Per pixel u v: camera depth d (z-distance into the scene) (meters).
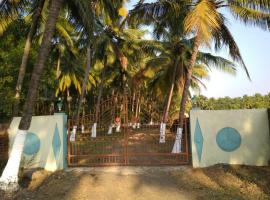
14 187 10.13
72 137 19.59
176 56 21.33
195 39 15.09
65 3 13.80
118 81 36.97
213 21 12.74
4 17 15.77
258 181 10.22
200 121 12.37
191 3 15.20
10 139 13.03
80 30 14.75
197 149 12.23
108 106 16.27
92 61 29.08
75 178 10.95
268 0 13.38
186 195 9.29
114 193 9.62
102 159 14.41
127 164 12.75
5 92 15.39
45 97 32.69
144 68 24.56
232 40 15.43
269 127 11.93
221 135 12.26
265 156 11.98
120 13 17.41
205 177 10.86
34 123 12.86
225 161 12.13
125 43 28.92
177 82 23.42
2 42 18.86
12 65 18.03
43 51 10.60
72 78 35.31
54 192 9.80
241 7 14.46
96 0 17.64
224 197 8.92
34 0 15.93
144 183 10.39
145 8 15.89
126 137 13.23
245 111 12.23
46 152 12.62
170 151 16.36
